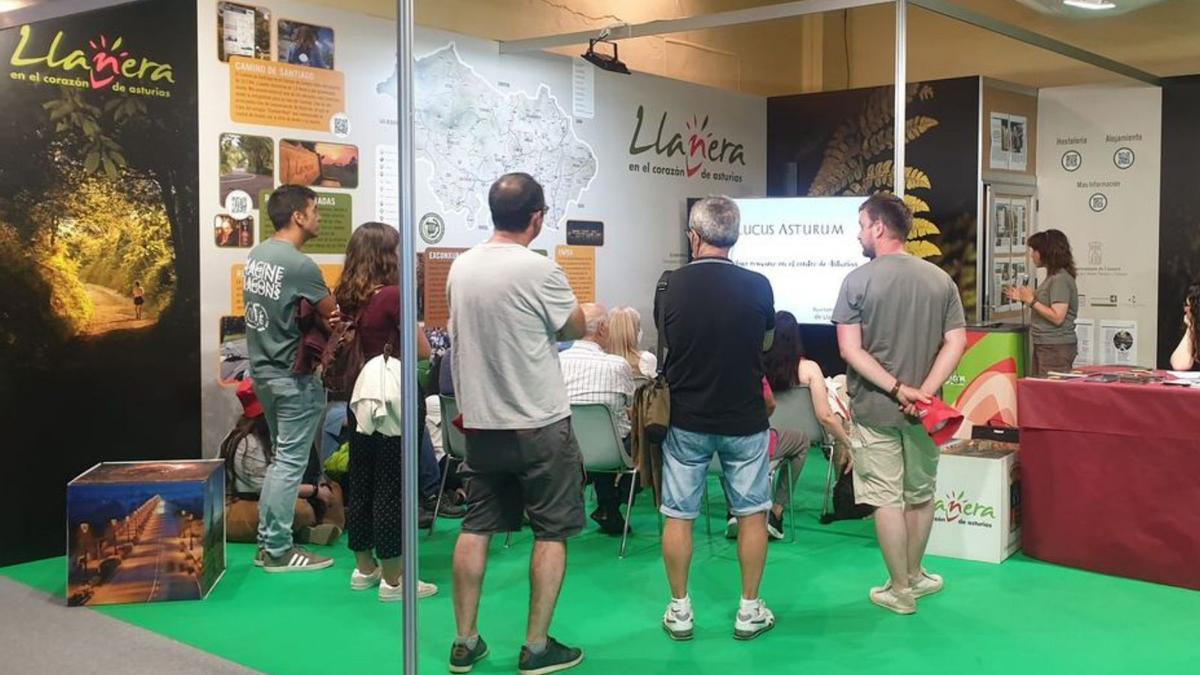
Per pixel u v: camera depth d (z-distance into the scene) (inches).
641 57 305.7
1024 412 175.2
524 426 122.6
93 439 184.7
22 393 177.5
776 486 191.5
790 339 186.5
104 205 183.0
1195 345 183.9
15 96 173.0
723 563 177.8
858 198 272.4
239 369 201.0
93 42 179.8
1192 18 300.0
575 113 265.3
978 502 175.9
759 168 332.5
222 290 197.5
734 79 343.3
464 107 235.8
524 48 242.2
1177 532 160.9
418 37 224.5
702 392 135.5
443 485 193.9
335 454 195.8
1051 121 311.6
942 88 291.6
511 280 122.0
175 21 187.9
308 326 167.2
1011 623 146.8
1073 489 170.9
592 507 221.3
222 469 170.2
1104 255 305.1
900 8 185.9
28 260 176.2
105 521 155.5
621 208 280.7
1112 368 189.3
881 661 133.5
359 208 216.8
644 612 153.4
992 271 292.8
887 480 150.8
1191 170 289.3
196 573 157.8
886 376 146.3
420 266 228.1
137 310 187.8
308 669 131.5
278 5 201.6
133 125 185.0
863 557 180.7
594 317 196.7
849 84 366.6
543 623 128.5
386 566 155.7
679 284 137.3
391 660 134.6
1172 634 142.2
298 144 206.1
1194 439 158.1
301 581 167.5
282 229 169.0
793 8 201.8
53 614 152.3
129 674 129.2
